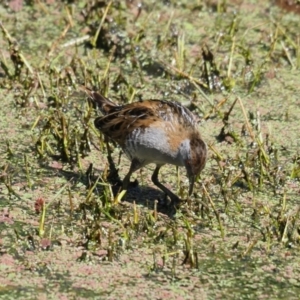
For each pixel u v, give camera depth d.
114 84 24.84
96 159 21.17
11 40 25.50
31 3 29.19
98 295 16.08
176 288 16.44
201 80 25.31
